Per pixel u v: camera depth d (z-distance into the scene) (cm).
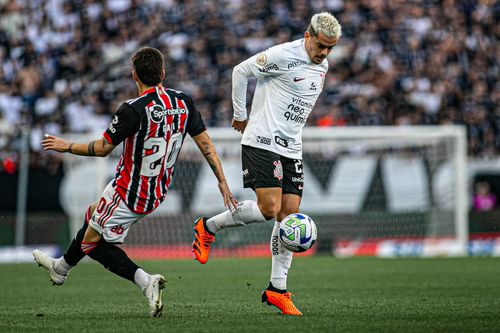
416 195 5312
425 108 6538
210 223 1914
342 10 6919
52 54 6519
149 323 1694
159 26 6750
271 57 1852
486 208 5506
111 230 1716
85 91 6322
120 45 6656
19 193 4956
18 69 6394
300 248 1834
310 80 1873
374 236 5244
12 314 1944
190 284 3009
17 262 4528
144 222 5144
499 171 5581
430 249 5109
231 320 1759
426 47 6819
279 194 1867
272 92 1880
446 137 5241
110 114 6253
